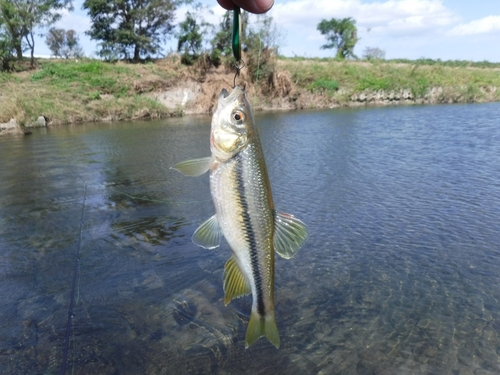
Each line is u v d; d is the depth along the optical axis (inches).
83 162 737.0
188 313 285.0
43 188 571.5
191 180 599.2
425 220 424.8
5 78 1573.6
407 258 349.7
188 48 1819.6
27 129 1178.6
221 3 138.8
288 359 243.9
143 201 508.1
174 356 247.1
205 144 903.7
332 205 474.9
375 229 406.6
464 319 273.7
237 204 143.7
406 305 288.8
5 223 442.6
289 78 1782.7
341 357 244.2
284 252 150.1
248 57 1706.4
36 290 313.3
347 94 1825.8
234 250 146.9
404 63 2448.3
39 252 372.8
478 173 592.7
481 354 243.9
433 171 609.3
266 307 148.0
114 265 347.9
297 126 1153.4
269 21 1707.7
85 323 275.3
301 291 307.1
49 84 1556.3
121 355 247.9
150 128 1197.1
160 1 2087.8
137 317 281.3
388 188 533.3
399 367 236.1
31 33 1807.3
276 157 735.1
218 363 241.9
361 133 991.6
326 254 359.3
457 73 2198.6
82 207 487.8
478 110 1478.8
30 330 269.6
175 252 370.6
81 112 1381.6
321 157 725.9
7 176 639.1
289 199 499.5
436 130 1010.7
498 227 402.6
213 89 1674.5
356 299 296.5
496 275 321.4
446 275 323.3
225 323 274.7
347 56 2989.7
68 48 2289.6
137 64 1841.8
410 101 1886.1
